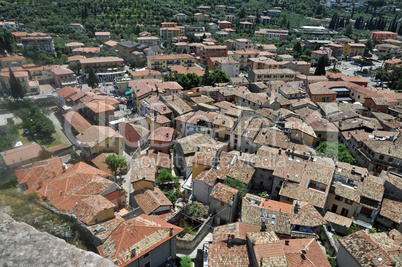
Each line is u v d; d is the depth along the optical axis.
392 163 66.38
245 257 38.06
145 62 172.50
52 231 31.47
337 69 178.88
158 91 98.69
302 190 53.94
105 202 44.06
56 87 118.31
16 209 29.05
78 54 164.75
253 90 122.44
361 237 40.06
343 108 98.12
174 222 50.78
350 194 54.12
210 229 49.47
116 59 152.62
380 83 153.25
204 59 170.62
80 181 51.34
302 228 45.62
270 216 46.53
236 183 54.62
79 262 7.45
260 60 158.38
